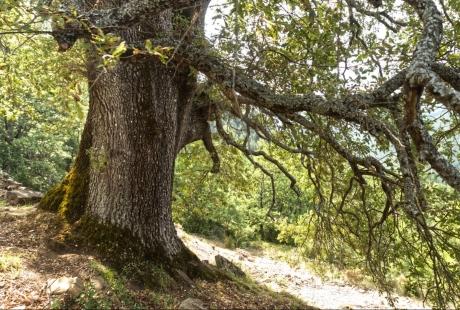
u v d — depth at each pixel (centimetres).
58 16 343
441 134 676
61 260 629
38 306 503
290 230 1113
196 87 754
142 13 407
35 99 1688
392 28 646
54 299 515
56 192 800
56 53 639
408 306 1298
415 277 776
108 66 357
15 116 1029
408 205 419
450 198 690
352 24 578
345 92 549
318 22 589
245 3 505
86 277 590
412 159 474
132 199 703
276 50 621
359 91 547
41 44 684
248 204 2350
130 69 670
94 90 683
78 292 534
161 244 734
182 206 1258
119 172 696
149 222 720
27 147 2439
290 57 637
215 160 968
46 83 593
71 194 766
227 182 1197
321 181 914
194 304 617
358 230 854
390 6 687
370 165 598
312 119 646
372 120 480
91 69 619
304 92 634
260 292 877
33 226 724
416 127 329
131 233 700
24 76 741
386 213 676
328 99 510
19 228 719
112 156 696
